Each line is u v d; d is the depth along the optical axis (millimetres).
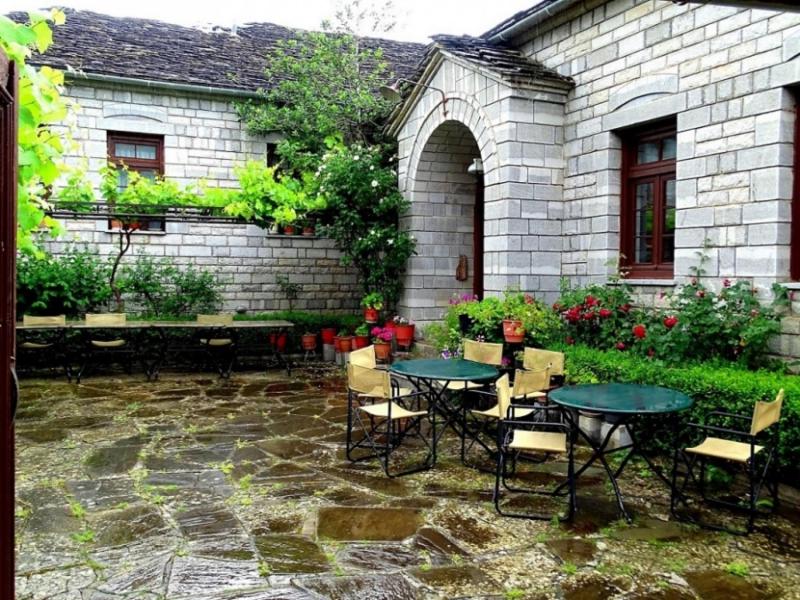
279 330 10719
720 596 3232
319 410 7352
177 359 10391
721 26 5949
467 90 8227
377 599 3203
